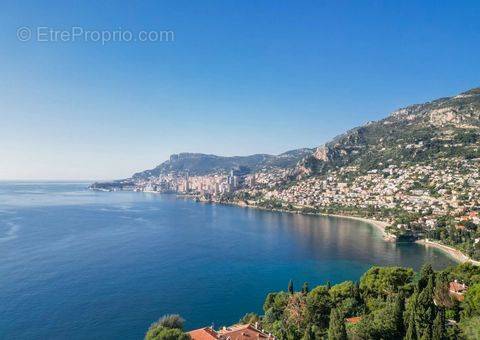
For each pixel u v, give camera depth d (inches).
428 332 3021.7
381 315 3558.1
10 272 7199.8
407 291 4552.2
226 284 6948.8
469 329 3260.3
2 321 5113.2
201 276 7396.7
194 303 5989.2
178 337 3548.2
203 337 3799.2
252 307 5885.8
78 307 5644.7
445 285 4045.3
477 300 3745.1
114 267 7824.8
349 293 4768.7
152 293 6363.2
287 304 4803.2
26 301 5802.2
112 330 4945.9
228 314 5610.2
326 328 4151.1
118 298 6067.9
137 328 5024.6
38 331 4862.2
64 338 4709.6
